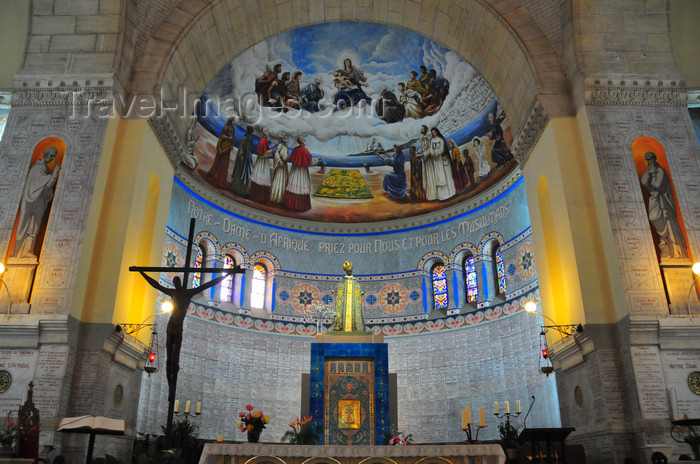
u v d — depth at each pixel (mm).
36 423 9055
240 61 21406
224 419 19891
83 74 14375
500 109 21109
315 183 24359
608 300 13305
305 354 22406
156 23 15789
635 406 12070
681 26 16688
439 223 23453
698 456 10312
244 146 22906
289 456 9281
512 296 20312
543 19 16234
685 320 12516
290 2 17953
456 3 17250
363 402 15875
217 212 22172
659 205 13750
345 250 24297
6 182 13438
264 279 23141
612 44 15195
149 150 15039
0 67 15898
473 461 9492
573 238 13961
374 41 22500
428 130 23406
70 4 15000
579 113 14930
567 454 10719
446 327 21844
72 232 12961
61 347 12070
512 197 21031
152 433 17219
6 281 12578
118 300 13219
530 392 18641
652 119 14570
